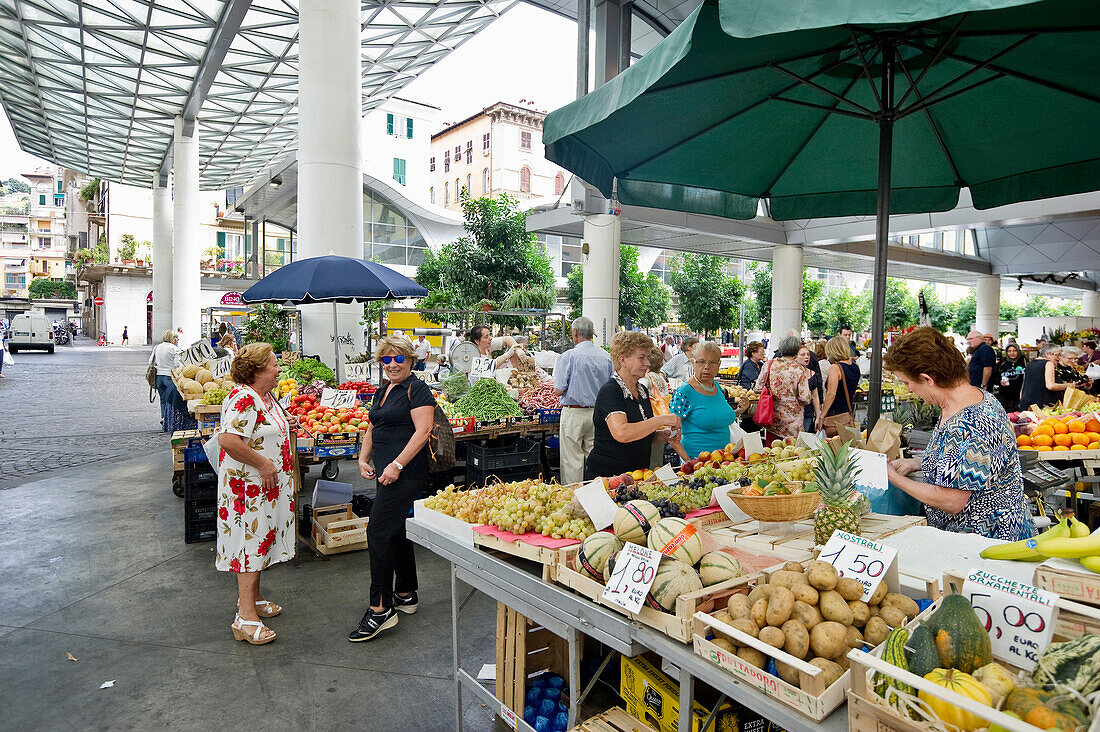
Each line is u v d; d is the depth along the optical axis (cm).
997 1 150
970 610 155
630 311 2380
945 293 5216
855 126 412
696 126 372
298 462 597
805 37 298
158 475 812
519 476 634
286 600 451
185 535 560
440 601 452
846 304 3572
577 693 234
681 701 199
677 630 189
